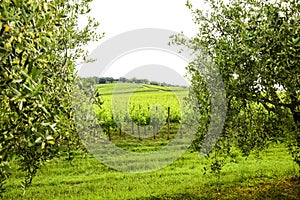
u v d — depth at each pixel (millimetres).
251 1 5746
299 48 4707
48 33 2740
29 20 2383
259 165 8562
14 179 7840
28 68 2309
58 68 4039
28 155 3809
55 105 3750
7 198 6832
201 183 7422
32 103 2518
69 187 7523
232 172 8133
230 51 5383
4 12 2205
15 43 2361
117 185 7555
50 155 4078
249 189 6887
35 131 2502
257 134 5719
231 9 5910
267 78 5180
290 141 5652
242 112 5699
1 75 2254
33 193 7160
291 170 7879
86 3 5195
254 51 5062
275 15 5105
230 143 5891
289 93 5062
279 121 5418
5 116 2557
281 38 4957
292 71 4879
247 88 5277
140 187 7379
